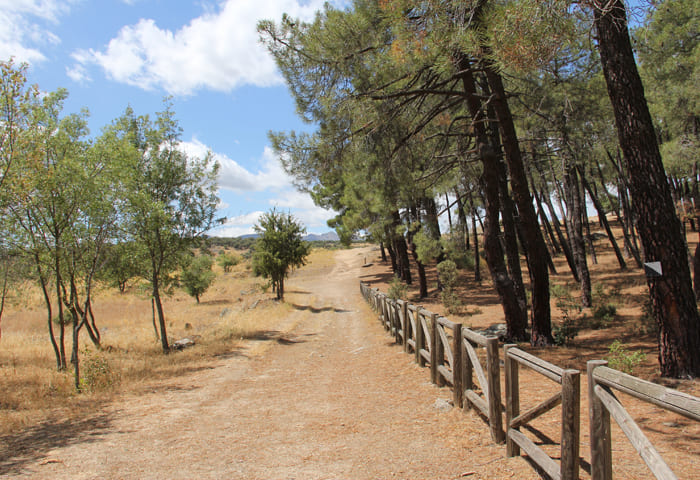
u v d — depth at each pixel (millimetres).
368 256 66438
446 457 3775
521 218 9266
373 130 8422
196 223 13805
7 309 23297
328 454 4141
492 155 9812
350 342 13141
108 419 5820
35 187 9016
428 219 17828
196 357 11328
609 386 2260
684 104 11539
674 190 20984
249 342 13828
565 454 2652
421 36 6117
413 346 9344
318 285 41156
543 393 5508
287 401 6668
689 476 2773
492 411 4008
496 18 4707
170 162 13266
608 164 18797
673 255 5738
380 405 5941
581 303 15172
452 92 8383
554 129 10930
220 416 5895
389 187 10188
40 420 5828
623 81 5941
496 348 4027
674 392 1728
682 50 11133
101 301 28703
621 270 22172
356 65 7910
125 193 11094
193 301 30875
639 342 8414
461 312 16281
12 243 9758
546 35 4387
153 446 4598
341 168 9578
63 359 10578
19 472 3846
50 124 9289
